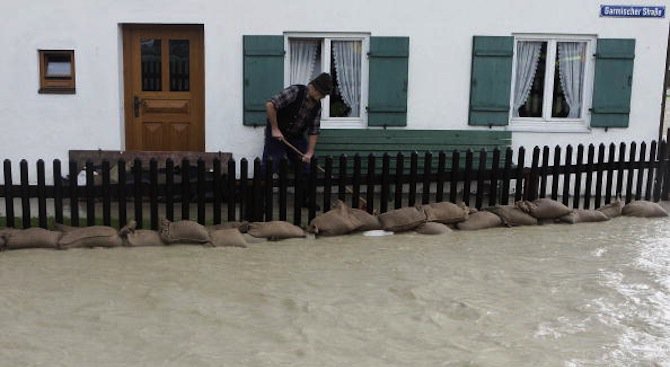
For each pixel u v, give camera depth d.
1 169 8.74
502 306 4.88
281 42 8.71
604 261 6.11
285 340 4.21
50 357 3.94
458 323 4.54
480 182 7.84
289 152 8.12
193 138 9.11
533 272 5.74
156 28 8.84
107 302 4.89
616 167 8.34
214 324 4.48
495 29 8.95
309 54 9.09
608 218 7.90
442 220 7.30
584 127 9.31
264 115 8.81
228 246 6.53
